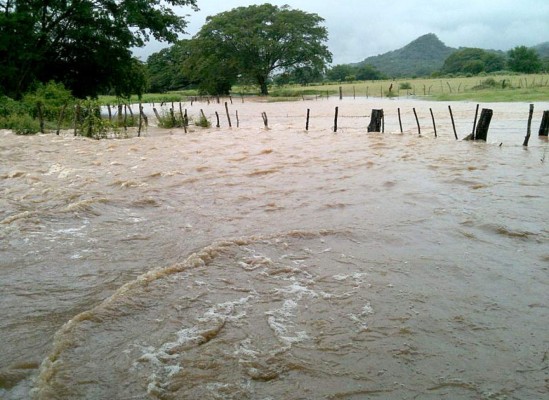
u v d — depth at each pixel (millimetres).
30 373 3965
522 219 7867
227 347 4348
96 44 32625
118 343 4383
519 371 4008
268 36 65438
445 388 3799
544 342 4422
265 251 6578
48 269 6012
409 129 21641
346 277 5797
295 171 12008
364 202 9023
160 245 6895
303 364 4094
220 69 65312
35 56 28688
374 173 11648
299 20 66125
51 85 26125
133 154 14891
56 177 11328
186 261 6137
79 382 3826
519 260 6258
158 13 32844
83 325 4617
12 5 28453
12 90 29422
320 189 10109
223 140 18359
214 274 5859
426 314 4918
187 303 5137
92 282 5680
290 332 4602
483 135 16734
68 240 7035
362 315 4910
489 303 5145
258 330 4629
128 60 34875
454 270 5965
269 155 14508
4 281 5656
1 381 3838
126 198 9328
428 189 9953
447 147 15609
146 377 3904
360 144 16688
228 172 11938
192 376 3934
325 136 19219
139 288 5402
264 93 69312
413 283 5621
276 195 9641
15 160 13641
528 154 14039
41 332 4586
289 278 5777
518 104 33344
